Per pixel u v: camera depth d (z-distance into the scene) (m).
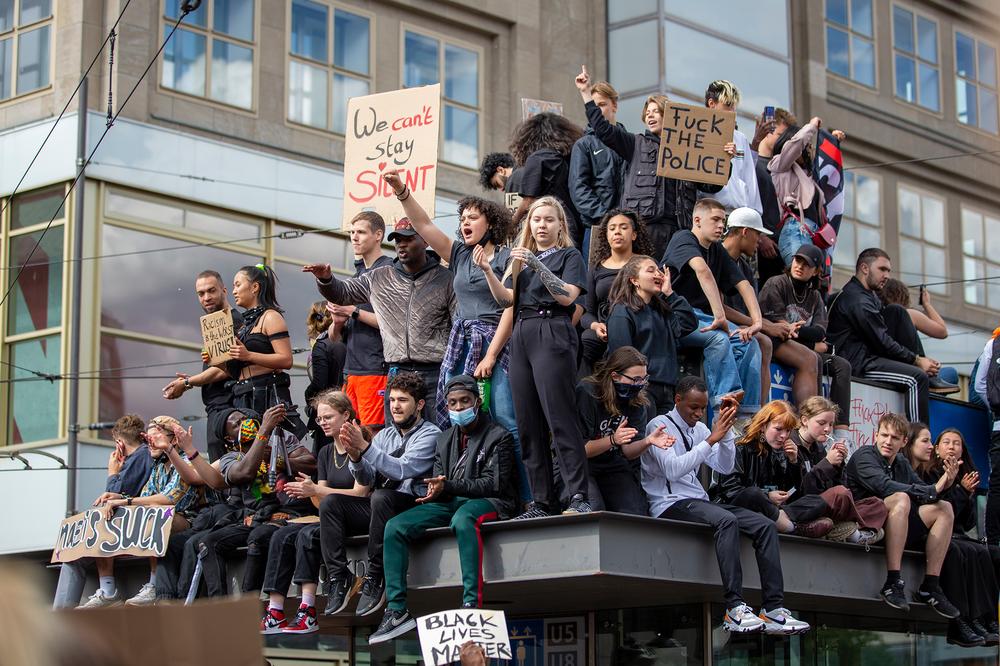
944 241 39.16
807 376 16.20
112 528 15.36
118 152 28.06
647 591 13.31
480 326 13.59
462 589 12.93
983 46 40.78
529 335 12.73
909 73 39.06
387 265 14.90
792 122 18.59
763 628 12.63
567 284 12.80
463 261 13.96
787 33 35.78
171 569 15.20
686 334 14.46
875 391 17.80
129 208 28.22
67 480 26.88
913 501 15.32
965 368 38.72
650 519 12.45
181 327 28.69
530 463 12.78
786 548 13.87
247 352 15.77
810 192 18.05
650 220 15.91
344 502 13.48
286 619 15.01
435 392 14.47
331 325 16.83
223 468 15.34
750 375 15.20
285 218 30.14
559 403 12.58
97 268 27.67
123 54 28.23
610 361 13.25
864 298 18.09
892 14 38.81
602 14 33.66
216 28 29.61
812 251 16.62
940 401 19.03
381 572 13.05
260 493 14.72
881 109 38.12
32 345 27.88
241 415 15.59
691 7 33.62
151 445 15.30
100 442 27.47
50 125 28.12
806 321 16.50
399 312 14.60
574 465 12.51
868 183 37.66
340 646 29.41
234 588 14.68
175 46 29.00
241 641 3.35
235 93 29.80
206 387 16.59
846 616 15.94
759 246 17.44
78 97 27.73
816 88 36.41
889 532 14.80
